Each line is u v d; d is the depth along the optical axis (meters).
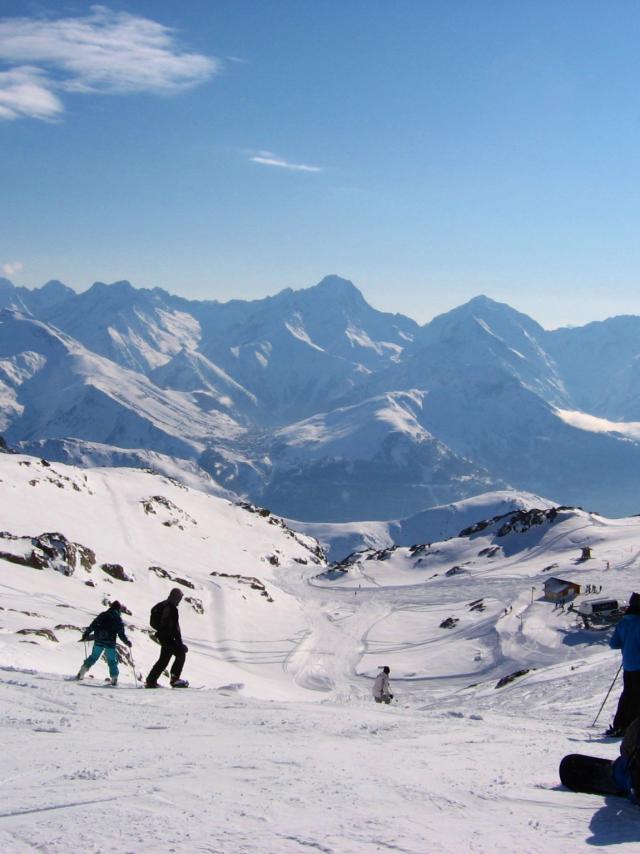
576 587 85.19
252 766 8.14
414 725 12.80
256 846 5.23
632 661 11.81
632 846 5.43
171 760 8.38
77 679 16.61
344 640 85.25
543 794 7.13
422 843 5.42
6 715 11.23
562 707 22.86
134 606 71.12
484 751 9.95
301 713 13.72
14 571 61.34
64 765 7.98
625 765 6.83
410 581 130.50
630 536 127.25
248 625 88.19
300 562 155.75
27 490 110.69
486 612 88.62
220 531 151.50
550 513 143.38
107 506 125.06
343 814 6.21
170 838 5.36
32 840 5.31
